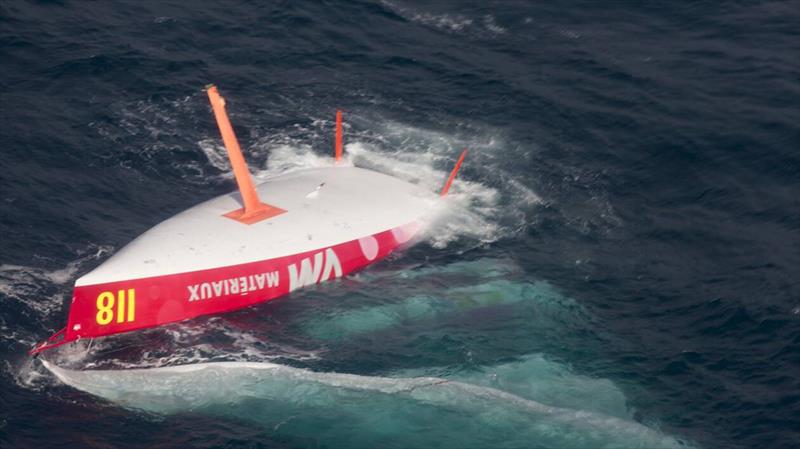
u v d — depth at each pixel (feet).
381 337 642.22
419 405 595.06
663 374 630.33
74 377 602.44
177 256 642.22
